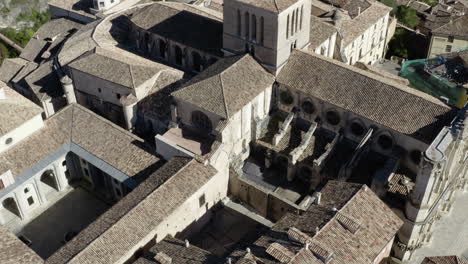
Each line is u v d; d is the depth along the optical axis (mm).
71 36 117562
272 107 92750
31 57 126812
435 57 120188
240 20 86875
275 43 84375
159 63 101375
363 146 82062
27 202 87188
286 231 65812
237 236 82250
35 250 82375
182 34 99875
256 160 92938
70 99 102000
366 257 63188
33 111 87312
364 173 82688
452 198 83188
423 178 68875
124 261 69688
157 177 78688
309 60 88188
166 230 75250
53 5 136125
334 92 84188
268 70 88688
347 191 70375
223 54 94250
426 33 134000
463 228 83312
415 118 77875
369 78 83375
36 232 85250
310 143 88062
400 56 129000
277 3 82125
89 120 90625
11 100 87250
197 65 101188
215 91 83125
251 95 84438
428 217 74812
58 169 89188
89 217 87375
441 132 70812
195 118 86000
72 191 92375
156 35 102938
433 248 80688
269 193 81188
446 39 121125
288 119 89625
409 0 148875
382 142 82562
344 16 112938
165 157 84500
